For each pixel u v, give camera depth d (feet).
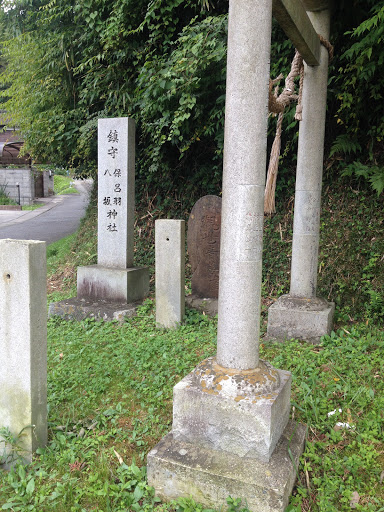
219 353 8.49
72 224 50.31
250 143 7.81
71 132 26.73
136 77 23.91
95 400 11.28
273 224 21.56
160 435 9.67
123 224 19.60
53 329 17.39
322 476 8.38
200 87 20.30
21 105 28.91
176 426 8.32
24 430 8.70
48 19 25.72
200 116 21.40
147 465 7.99
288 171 21.63
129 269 19.43
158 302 16.99
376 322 16.55
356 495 7.82
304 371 12.32
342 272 18.37
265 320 17.24
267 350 14.15
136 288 19.66
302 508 7.65
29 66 28.30
